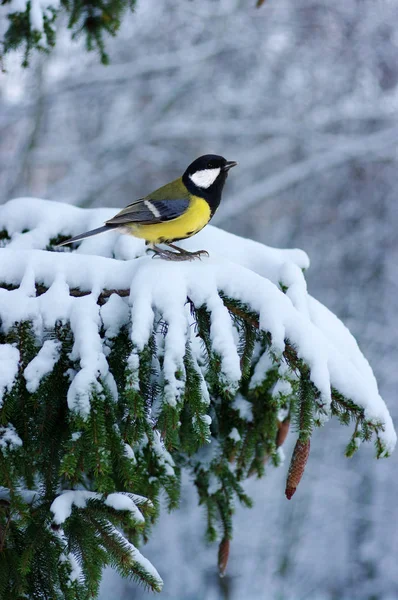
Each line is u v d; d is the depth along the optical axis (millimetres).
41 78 19766
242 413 6949
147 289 5293
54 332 5352
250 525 21641
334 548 22031
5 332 5332
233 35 22828
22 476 5297
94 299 5414
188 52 22312
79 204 21422
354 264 24422
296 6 24203
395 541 21812
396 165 24203
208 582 21344
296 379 5398
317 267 24891
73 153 21828
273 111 24500
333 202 25469
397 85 24328
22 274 5605
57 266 5621
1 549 4996
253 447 7043
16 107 20375
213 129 22312
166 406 4965
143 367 5129
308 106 24375
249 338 5680
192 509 20234
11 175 20844
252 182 25766
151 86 23875
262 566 21578
